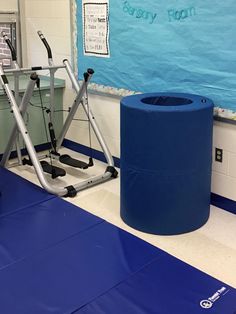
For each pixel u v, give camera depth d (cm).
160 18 335
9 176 391
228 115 309
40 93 418
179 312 217
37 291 234
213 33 303
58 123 470
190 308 220
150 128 274
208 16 303
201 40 312
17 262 261
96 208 336
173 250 278
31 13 470
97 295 231
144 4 343
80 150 462
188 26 317
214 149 328
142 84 366
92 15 394
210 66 311
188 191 290
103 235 292
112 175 388
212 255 272
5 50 474
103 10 382
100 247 278
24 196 349
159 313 216
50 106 419
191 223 299
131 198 300
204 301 225
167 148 277
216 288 236
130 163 292
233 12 288
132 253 270
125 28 366
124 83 383
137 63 365
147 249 275
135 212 300
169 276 246
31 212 323
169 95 318
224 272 254
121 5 363
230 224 311
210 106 286
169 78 342
